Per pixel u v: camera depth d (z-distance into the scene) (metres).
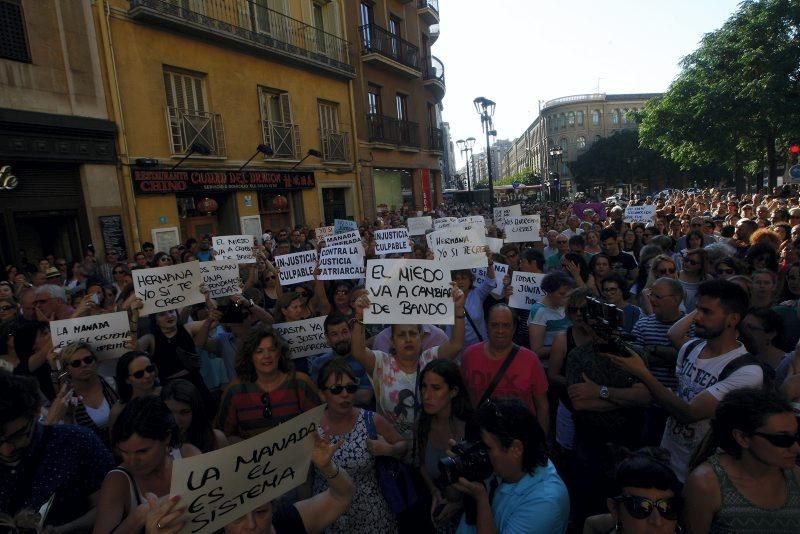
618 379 3.24
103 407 3.62
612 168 66.25
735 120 27.30
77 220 11.16
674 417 2.90
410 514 3.02
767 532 1.96
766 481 1.99
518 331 5.66
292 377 3.56
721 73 28.98
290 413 3.47
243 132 15.42
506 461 2.25
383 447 2.93
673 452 3.02
